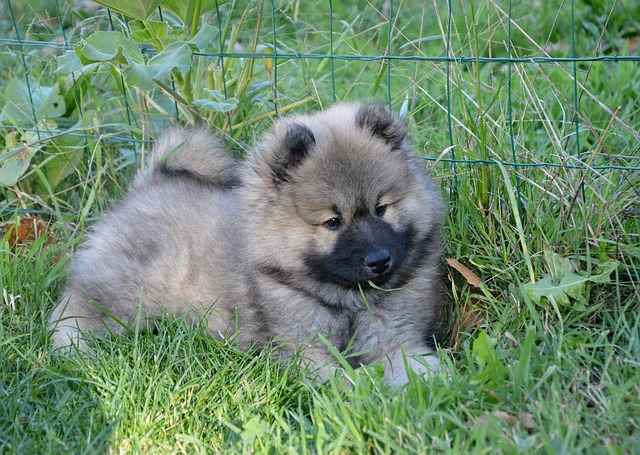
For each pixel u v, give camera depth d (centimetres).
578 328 145
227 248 151
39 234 170
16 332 151
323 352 147
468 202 157
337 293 146
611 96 182
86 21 180
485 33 171
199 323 147
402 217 145
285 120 150
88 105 178
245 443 131
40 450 132
